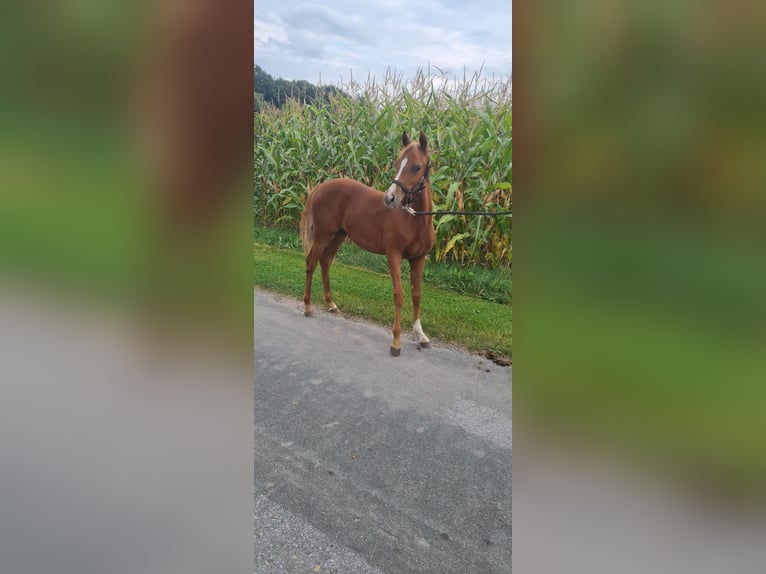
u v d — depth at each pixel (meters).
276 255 4.59
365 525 1.64
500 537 1.58
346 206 3.27
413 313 3.06
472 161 3.69
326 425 2.17
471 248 3.62
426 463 1.92
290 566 1.45
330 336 3.11
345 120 4.59
